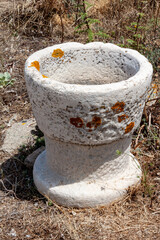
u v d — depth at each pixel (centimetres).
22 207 267
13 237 242
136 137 330
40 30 558
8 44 516
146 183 281
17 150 328
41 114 236
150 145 325
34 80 228
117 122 227
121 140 248
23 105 395
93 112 217
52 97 219
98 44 281
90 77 292
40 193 274
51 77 277
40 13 558
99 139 230
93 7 554
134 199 268
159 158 310
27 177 298
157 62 453
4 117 377
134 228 244
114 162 256
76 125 223
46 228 247
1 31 548
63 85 216
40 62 260
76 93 211
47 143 263
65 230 244
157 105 355
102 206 258
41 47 514
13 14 560
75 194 253
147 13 539
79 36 535
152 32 498
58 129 231
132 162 287
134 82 222
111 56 278
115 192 257
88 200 254
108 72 285
